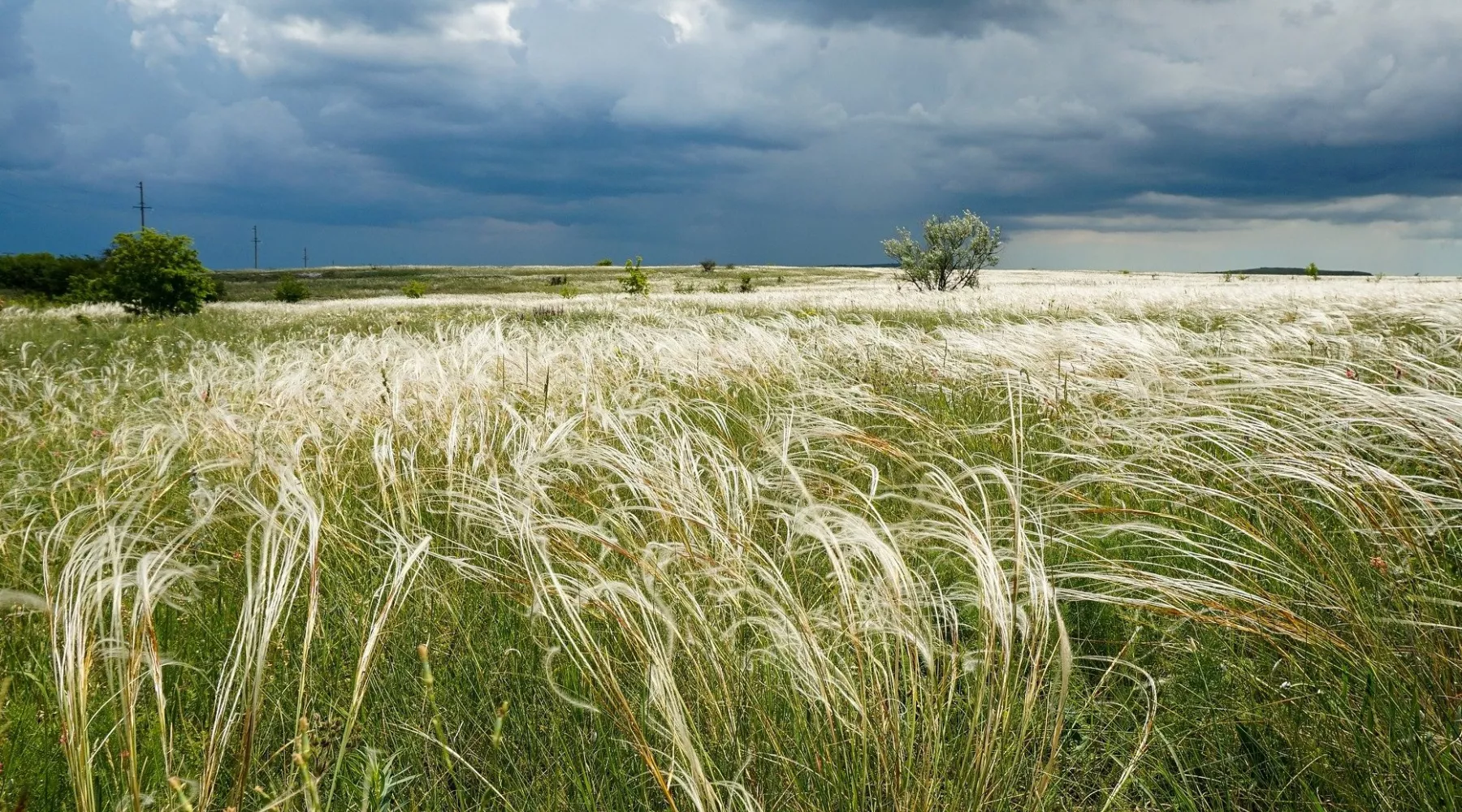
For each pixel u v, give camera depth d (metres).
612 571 2.50
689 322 8.73
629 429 3.92
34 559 3.29
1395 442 3.24
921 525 2.60
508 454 3.98
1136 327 6.62
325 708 2.29
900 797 1.71
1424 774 1.76
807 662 1.87
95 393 7.17
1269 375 3.77
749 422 4.15
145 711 2.24
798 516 2.25
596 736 2.17
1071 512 3.00
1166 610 2.37
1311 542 2.64
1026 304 20.53
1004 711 1.81
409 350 6.79
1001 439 4.24
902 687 2.09
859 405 4.65
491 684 2.35
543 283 90.69
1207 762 2.06
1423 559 2.26
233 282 100.31
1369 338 5.46
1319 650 2.16
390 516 3.33
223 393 6.09
